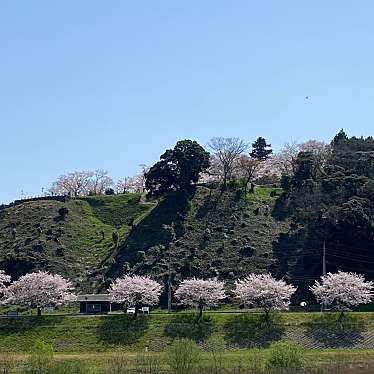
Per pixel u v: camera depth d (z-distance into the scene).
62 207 165.88
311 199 146.38
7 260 143.00
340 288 111.62
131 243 147.50
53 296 118.25
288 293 111.50
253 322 103.50
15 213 164.88
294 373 72.75
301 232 140.62
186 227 147.12
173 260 137.00
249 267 133.38
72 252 149.38
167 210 154.25
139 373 74.88
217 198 156.38
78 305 131.50
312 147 188.25
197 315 106.06
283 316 105.12
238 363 80.00
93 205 175.25
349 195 142.50
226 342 98.88
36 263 142.75
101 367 79.06
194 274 132.62
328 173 154.50
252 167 167.50
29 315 114.50
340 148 165.62
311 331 100.50
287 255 135.50
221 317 105.62
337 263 130.12
